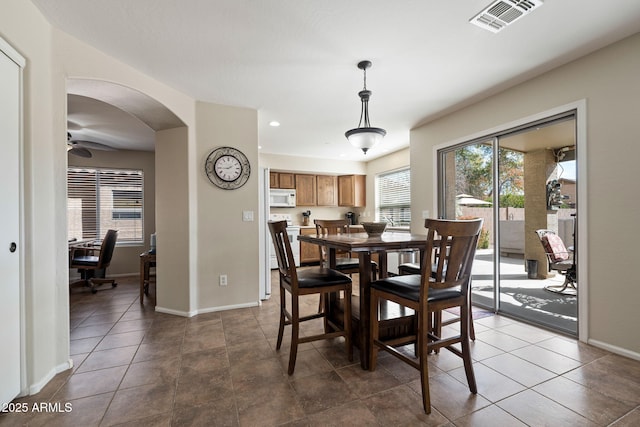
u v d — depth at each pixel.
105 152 5.24
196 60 2.37
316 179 6.55
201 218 3.19
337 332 2.06
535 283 3.38
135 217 5.43
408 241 1.94
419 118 3.76
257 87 2.88
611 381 1.78
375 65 2.46
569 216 3.11
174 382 1.83
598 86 2.21
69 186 5.07
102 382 1.83
